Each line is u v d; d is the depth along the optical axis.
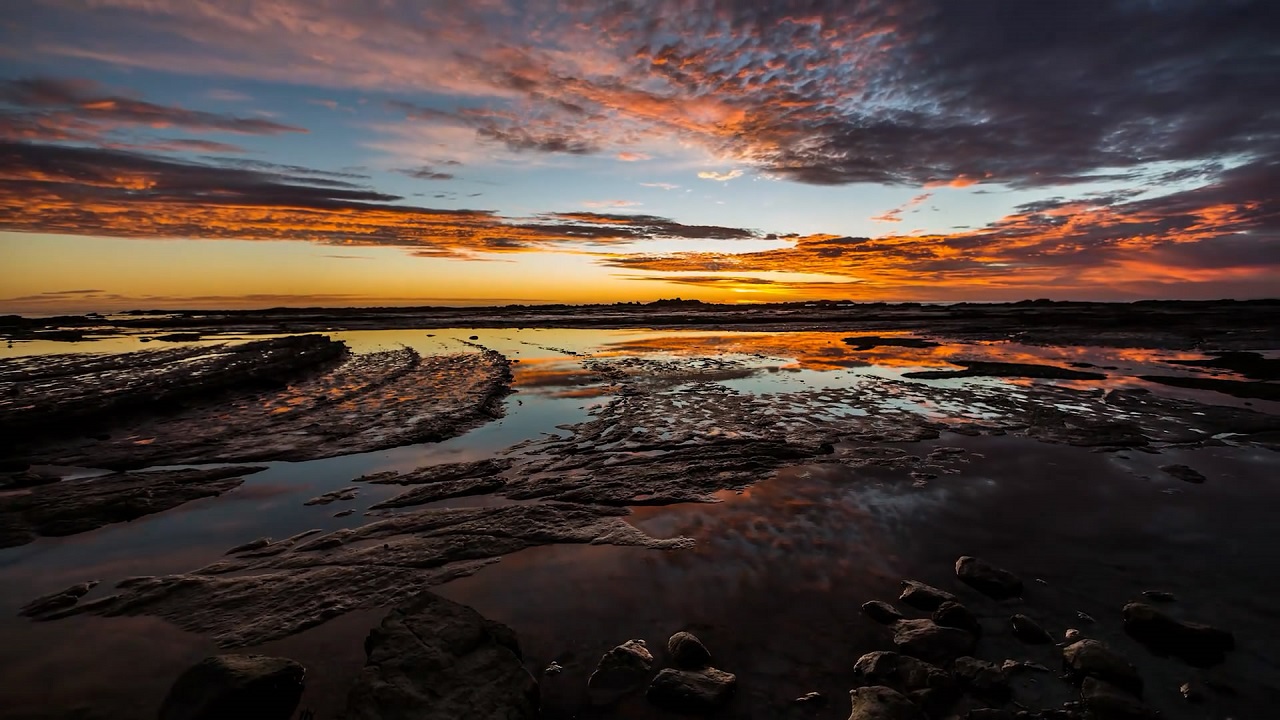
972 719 3.98
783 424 12.66
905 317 59.53
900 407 14.36
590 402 15.49
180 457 10.54
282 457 10.58
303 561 6.57
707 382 18.64
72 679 4.58
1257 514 7.46
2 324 54.78
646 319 60.09
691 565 6.35
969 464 9.73
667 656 4.75
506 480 9.24
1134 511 7.61
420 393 16.53
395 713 3.73
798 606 5.49
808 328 45.56
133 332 44.19
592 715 4.13
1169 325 40.69
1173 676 4.39
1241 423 12.19
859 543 6.80
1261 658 4.56
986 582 5.68
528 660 4.75
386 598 5.78
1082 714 3.99
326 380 19.22
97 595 5.88
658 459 10.20
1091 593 5.61
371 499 8.60
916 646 4.70
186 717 3.83
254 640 5.09
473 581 6.08
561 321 57.16
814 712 4.09
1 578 6.27
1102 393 15.96
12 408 11.94
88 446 11.15
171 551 6.90
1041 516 7.50
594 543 6.93
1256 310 62.66
